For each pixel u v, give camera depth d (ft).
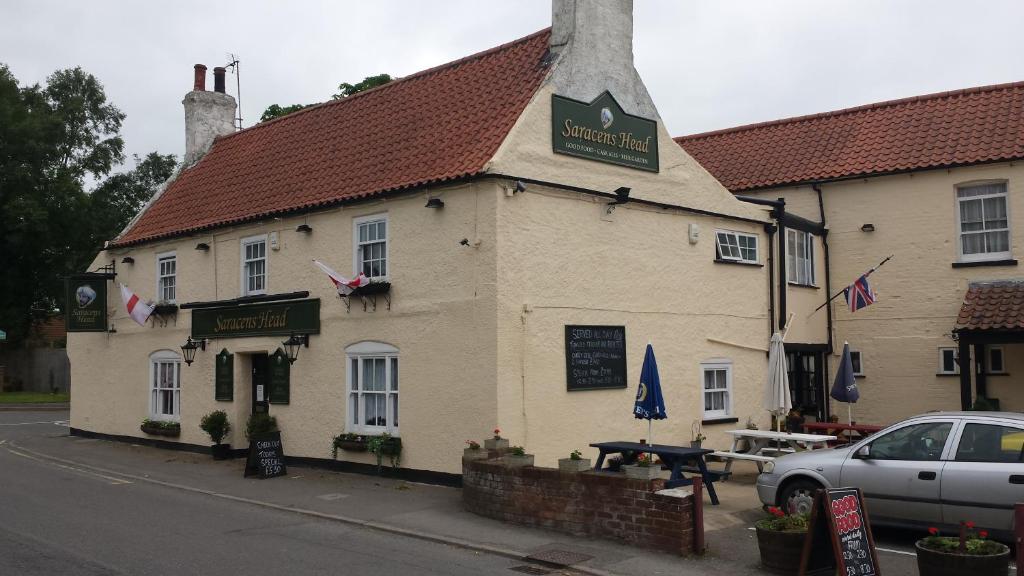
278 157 61.82
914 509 31.48
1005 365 59.77
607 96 49.75
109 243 70.08
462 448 43.62
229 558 30.66
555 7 50.03
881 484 32.19
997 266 59.47
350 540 33.86
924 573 26.21
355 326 49.55
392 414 47.62
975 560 25.20
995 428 30.81
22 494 44.24
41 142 131.95
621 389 48.83
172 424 62.75
